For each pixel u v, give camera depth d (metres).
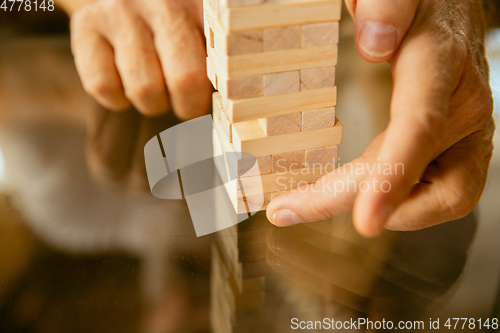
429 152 0.41
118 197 0.50
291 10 0.43
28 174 0.52
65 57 0.67
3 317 0.43
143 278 0.45
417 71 0.43
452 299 0.43
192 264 0.45
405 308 0.43
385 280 0.45
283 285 0.44
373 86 0.61
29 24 0.70
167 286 0.44
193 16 0.62
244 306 0.43
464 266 0.45
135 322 0.43
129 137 0.56
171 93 0.59
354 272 0.45
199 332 0.42
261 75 0.44
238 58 0.43
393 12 0.45
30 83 0.62
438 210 0.46
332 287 0.44
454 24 0.47
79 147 0.55
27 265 0.46
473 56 0.47
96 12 0.63
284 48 0.44
